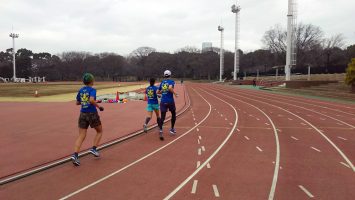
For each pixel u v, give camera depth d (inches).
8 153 327.0
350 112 768.3
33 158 308.2
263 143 397.4
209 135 446.6
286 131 488.4
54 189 232.2
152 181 250.5
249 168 288.4
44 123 519.5
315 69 2891.2
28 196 219.0
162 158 319.3
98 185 240.8
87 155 327.9
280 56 3951.8
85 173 269.0
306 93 1534.2
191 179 256.2
